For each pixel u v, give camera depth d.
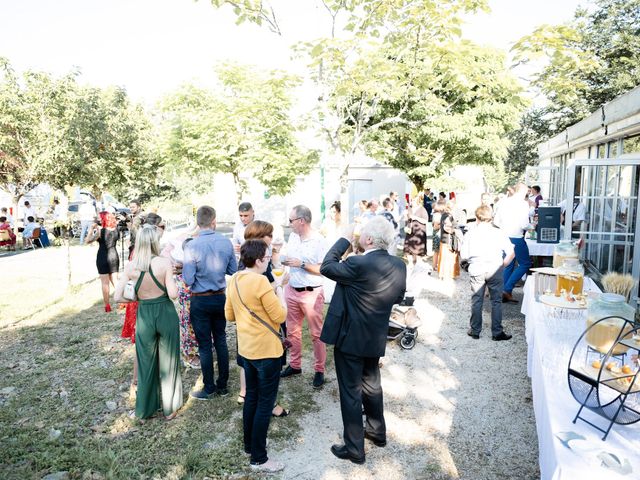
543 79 7.72
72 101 17.61
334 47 7.41
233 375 4.98
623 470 1.84
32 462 3.47
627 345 2.36
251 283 3.29
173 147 13.79
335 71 8.33
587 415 2.30
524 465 3.41
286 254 4.79
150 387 4.05
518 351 5.64
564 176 15.83
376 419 3.68
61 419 4.10
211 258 4.20
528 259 7.64
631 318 2.55
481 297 6.07
